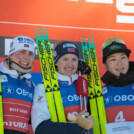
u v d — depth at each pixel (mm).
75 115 5184
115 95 5621
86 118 4734
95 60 5895
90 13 6121
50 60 5531
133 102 5578
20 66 5273
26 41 5371
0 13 5816
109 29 6137
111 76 5719
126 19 6215
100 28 6113
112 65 5723
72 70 5383
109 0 6219
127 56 5785
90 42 6023
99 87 5711
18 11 5883
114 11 6203
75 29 6035
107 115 5535
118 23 6184
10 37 5793
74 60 5414
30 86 5379
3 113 5004
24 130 5059
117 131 5352
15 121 5016
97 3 6176
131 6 6281
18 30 5836
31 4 5941
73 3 6098
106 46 5754
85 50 5957
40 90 5332
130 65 5840
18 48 5301
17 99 5113
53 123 4824
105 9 6184
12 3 5883
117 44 5715
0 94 5043
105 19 6152
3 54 5719
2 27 5785
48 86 5375
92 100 5621
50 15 5984
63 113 5254
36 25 5914
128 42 6156
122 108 5535
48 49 5637
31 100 5254
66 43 5441
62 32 5984
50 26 5957
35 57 5766
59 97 5324
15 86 5176
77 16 6078
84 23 6078
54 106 5277
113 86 5695
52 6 6016
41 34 5902
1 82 5145
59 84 5395
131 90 5660
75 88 5426
